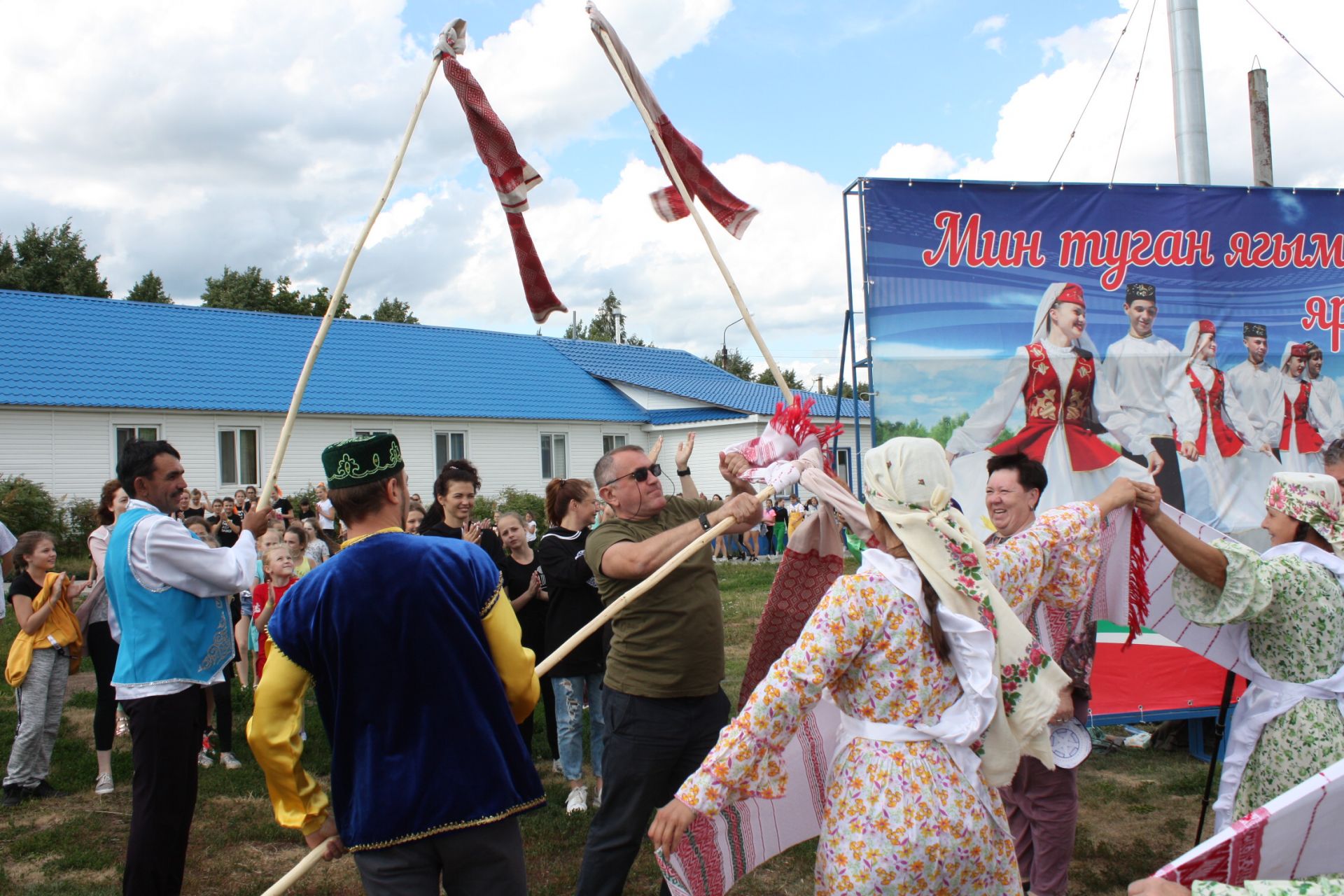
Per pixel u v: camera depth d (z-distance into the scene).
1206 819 4.76
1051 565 2.73
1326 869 2.02
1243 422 5.86
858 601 2.30
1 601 5.61
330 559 2.48
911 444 2.42
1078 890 4.02
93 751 6.38
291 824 2.46
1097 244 5.73
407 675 2.36
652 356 32.88
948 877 2.21
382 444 2.53
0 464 18.02
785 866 4.38
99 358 20.34
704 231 3.32
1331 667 2.84
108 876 4.45
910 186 5.58
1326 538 2.97
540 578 5.79
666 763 3.47
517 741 2.50
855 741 2.34
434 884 2.41
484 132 3.48
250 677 8.31
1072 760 3.35
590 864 3.49
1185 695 5.59
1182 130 7.37
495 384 25.69
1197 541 2.90
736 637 10.20
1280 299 5.92
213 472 20.19
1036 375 5.63
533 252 3.65
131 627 3.67
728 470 3.54
